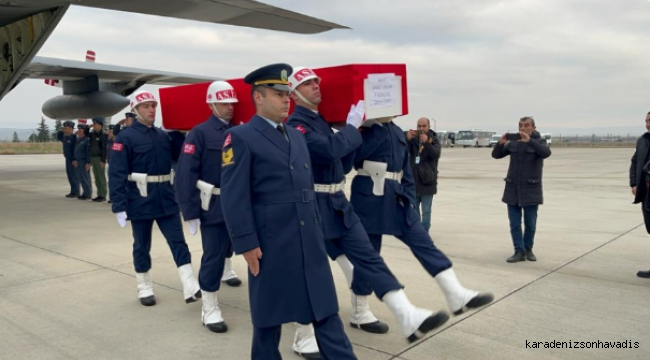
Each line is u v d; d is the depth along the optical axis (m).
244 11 7.79
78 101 14.89
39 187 13.68
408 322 2.71
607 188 13.11
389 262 5.54
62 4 7.41
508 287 4.61
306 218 2.54
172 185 4.33
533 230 5.56
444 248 6.22
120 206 4.11
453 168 21.52
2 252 6.09
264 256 2.49
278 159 2.52
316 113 3.18
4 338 3.52
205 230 3.73
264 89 2.55
